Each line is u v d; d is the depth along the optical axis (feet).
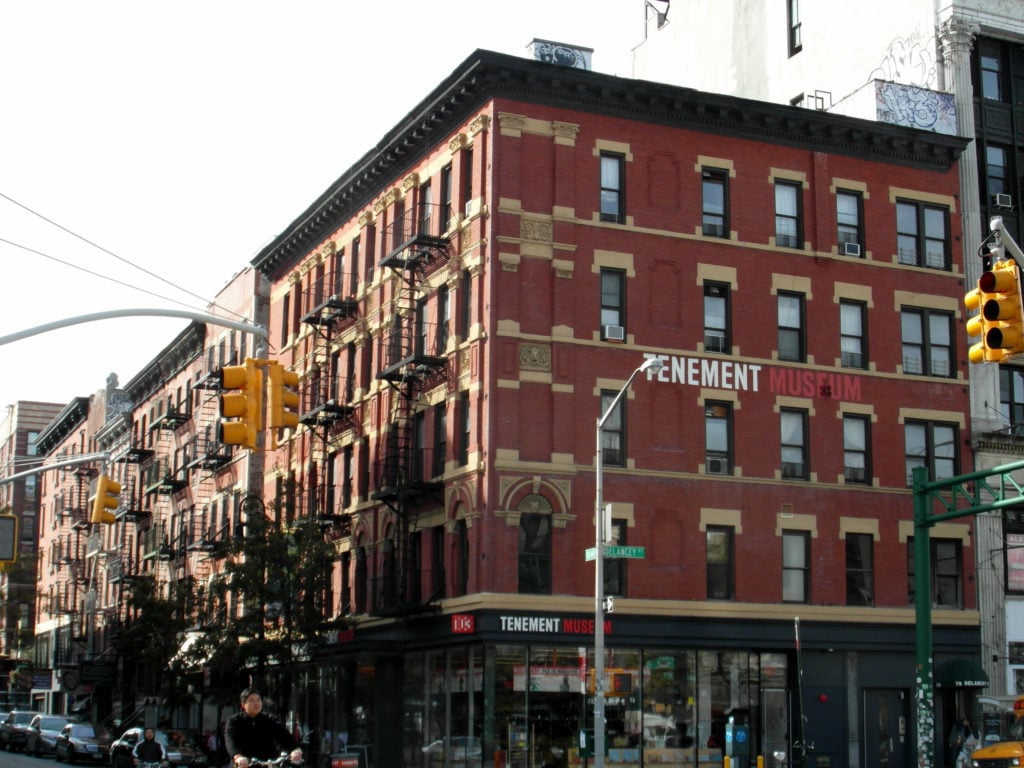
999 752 104.37
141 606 188.14
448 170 150.51
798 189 153.38
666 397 142.51
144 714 213.87
